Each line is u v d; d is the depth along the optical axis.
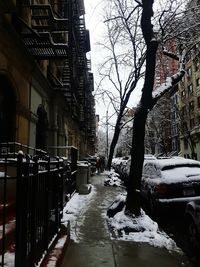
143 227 7.41
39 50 14.53
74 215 9.27
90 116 50.19
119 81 25.47
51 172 5.77
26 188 3.75
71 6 20.56
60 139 23.88
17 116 13.36
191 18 10.66
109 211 8.95
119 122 27.56
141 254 5.86
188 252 6.30
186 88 52.25
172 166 9.95
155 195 9.31
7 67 12.02
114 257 5.66
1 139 12.76
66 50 14.41
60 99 22.52
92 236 7.03
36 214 4.42
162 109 49.88
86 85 40.28
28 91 15.02
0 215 5.96
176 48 10.98
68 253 5.84
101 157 37.09
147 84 8.45
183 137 55.53
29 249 4.07
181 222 9.06
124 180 21.34
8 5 10.46
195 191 9.08
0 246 4.57
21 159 3.55
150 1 8.45
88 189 14.06
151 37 8.45
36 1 16.83
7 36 11.37
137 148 8.25
